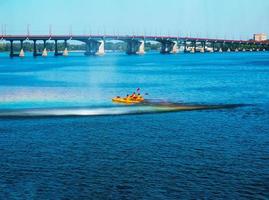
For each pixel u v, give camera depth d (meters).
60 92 150.88
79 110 107.88
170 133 81.69
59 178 57.84
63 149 71.12
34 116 99.62
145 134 80.94
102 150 70.25
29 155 67.88
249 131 83.44
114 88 167.25
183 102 124.88
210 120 94.50
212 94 146.75
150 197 51.72
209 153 68.19
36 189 54.31
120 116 99.06
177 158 65.62
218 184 55.28
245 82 192.62
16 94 144.50
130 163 63.50
